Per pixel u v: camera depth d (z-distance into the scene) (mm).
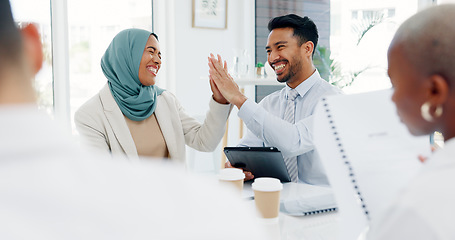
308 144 1854
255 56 4445
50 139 274
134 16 4000
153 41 2025
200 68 4148
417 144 932
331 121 971
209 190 312
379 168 924
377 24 4363
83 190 277
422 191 563
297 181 1983
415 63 662
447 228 524
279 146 1854
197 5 4062
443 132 677
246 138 2172
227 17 4266
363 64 4441
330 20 4492
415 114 694
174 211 288
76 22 3693
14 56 286
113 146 1882
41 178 267
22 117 271
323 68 4477
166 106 2070
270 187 1230
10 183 260
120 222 274
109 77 1979
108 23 3861
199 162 4148
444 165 578
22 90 287
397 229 562
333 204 1403
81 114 1902
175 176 313
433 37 643
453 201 534
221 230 290
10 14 289
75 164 282
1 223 254
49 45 3590
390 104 952
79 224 266
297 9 4465
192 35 4082
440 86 643
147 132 1977
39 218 261
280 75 2043
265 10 4406
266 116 1851
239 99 1876
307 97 2051
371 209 911
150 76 1973
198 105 4160
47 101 3613
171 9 4004
